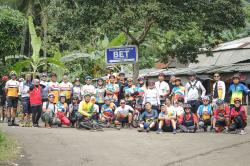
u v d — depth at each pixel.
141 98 14.12
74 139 10.69
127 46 13.84
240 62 25.22
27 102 13.83
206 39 19.64
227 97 13.33
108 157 8.68
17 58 24.39
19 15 22.39
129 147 9.74
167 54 20.34
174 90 13.54
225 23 18.58
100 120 13.91
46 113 13.60
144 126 12.55
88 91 14.16
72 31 17.88
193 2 17.58
